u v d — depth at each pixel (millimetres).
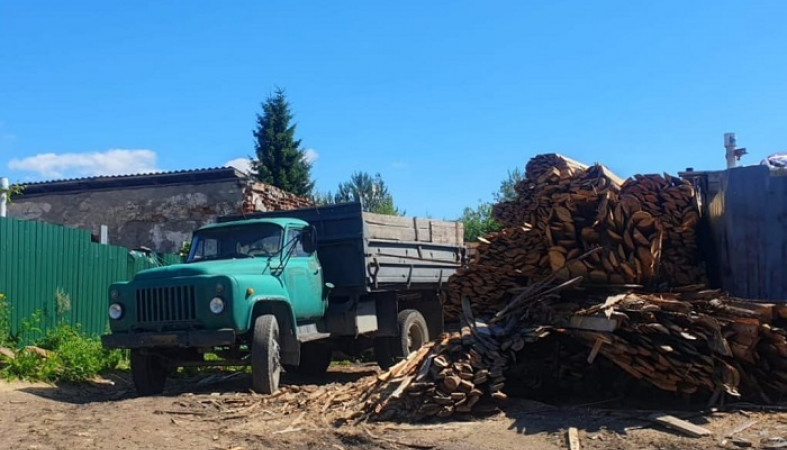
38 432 6727
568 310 7836
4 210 13219
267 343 8688
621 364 7230
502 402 7473
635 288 8000
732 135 15625
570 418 6883
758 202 8445
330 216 11188
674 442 6055
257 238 10086
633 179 8820
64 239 12297
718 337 6988
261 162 43656
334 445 6453
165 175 19219
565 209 8195
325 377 11734
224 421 7336
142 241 19547
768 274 8328
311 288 10312
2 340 10359
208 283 8633
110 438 6559
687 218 8680
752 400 7188
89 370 10367
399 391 7211
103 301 13328
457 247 14281
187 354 9602
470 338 7691
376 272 11188
